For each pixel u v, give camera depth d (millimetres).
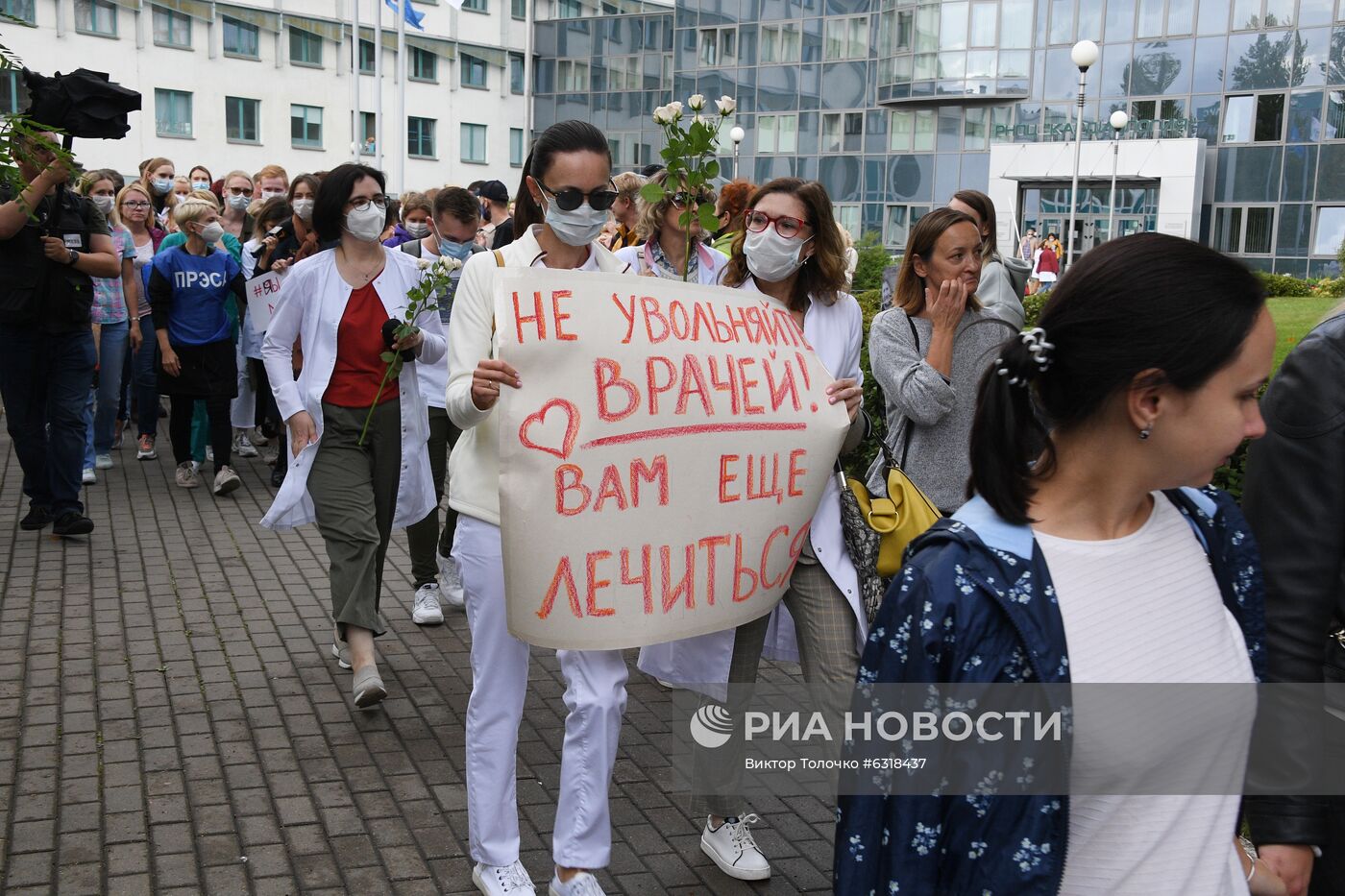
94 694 4988
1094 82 39781
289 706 4926
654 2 54469
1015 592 1615
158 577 6734
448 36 51094
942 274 3963
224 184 12203
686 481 3057
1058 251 35281
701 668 3621
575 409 2945
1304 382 2000
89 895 3457
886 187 42906
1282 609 2006
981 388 1712
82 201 7098
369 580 4840
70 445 7352
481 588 3273
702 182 3314
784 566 3256
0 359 7238
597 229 3324
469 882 3592
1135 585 1674
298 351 5371
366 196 4832
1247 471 2104
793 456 3221
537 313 2965
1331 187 37094
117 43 44406
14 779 4184
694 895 3547
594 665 3139
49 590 6434
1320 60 36812
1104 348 1588
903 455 4051
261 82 47688
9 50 3512
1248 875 1966
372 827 3914
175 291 8516
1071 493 1695
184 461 9117
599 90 51219
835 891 1728
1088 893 1669
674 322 3133
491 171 53094
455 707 4953
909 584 1660
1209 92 38375
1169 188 38531
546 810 4078
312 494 4902
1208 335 1556
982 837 1637
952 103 41500
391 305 4980
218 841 3793
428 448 5648
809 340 3627
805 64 43906
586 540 2953
